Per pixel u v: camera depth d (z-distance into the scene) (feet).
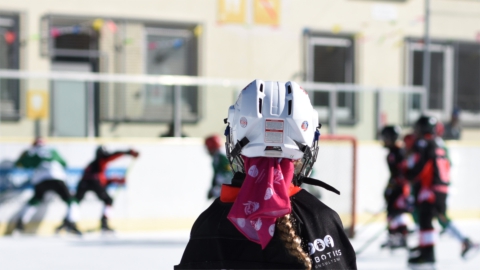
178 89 33.68
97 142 32.27
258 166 6.24
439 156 24.02
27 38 37.86
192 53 40.78
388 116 36.09
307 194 6.48
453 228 25.26
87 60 39.17
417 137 24.45
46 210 31.53
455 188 37.22
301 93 6.42
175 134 33.53
